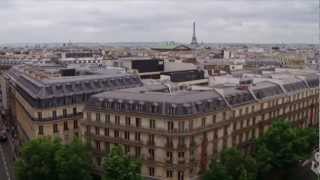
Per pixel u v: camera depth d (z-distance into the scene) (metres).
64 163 198.50
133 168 188.00
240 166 198.12
